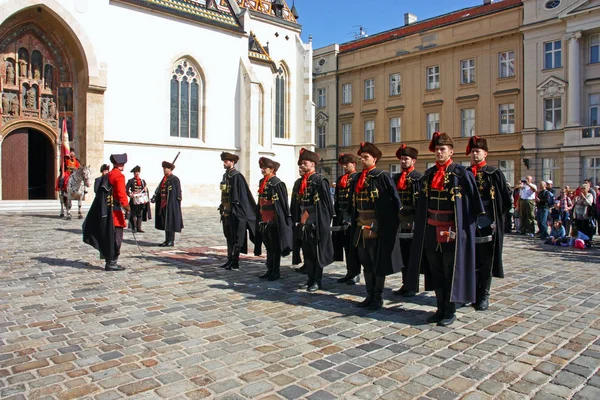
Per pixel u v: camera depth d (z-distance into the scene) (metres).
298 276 8.57
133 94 24.27
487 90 33.59
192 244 12.55
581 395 3.76
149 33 24.83
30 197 25.33
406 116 38.19
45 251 10.63
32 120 22.50
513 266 9.91
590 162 28.97
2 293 6.93
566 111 29.91
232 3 29.78
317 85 44.88
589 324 5.67
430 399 3.68
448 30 35.44
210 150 27.42
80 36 22.14
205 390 3.80
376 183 6.28
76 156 23.27
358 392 3.79
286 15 37.69
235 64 28.73
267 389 3.83
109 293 7.02
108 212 8.65
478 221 6.37
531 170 31.22
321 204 7.26
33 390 3.79
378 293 6.36
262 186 8.23
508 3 34.50
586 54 29.30
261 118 31.77
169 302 6.54
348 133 43.03
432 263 5.72
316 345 4.88
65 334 5.16
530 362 4.45
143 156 24.64
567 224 15.32
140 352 4.63
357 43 43.31
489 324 5.67
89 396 3.69
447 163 5.73
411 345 4.90
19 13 21.27
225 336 5.13
